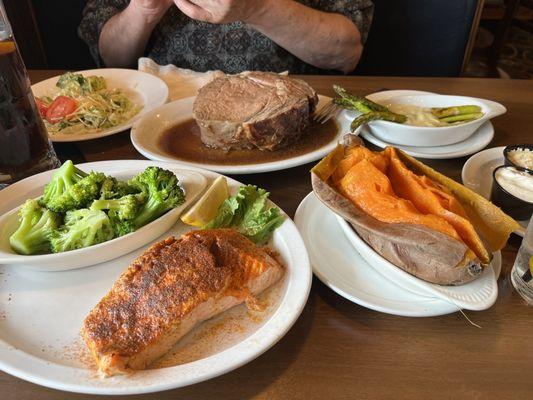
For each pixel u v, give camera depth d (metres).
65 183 0.39
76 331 0.30
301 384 0.27
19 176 0.45
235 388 0.27
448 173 0.48
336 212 0.31
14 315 0.31
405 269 0.30
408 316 0.30
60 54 1.06
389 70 1.03
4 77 0.40
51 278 0.34
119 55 0.85
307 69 0.88
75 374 0.25
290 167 0.46
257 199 0.38
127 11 0.78
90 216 0.36
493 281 0.29
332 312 0.31
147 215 0.38
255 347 0.26
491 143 0.54
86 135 0.53
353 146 0.37
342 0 0.81
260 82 0.57
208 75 0.72
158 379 0.25
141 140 0.51
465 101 0.56
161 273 0.29
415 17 0.96
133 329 0.27
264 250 0.34
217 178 0.41
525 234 0.32
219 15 0.66
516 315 0.31
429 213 0.31
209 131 0.50
